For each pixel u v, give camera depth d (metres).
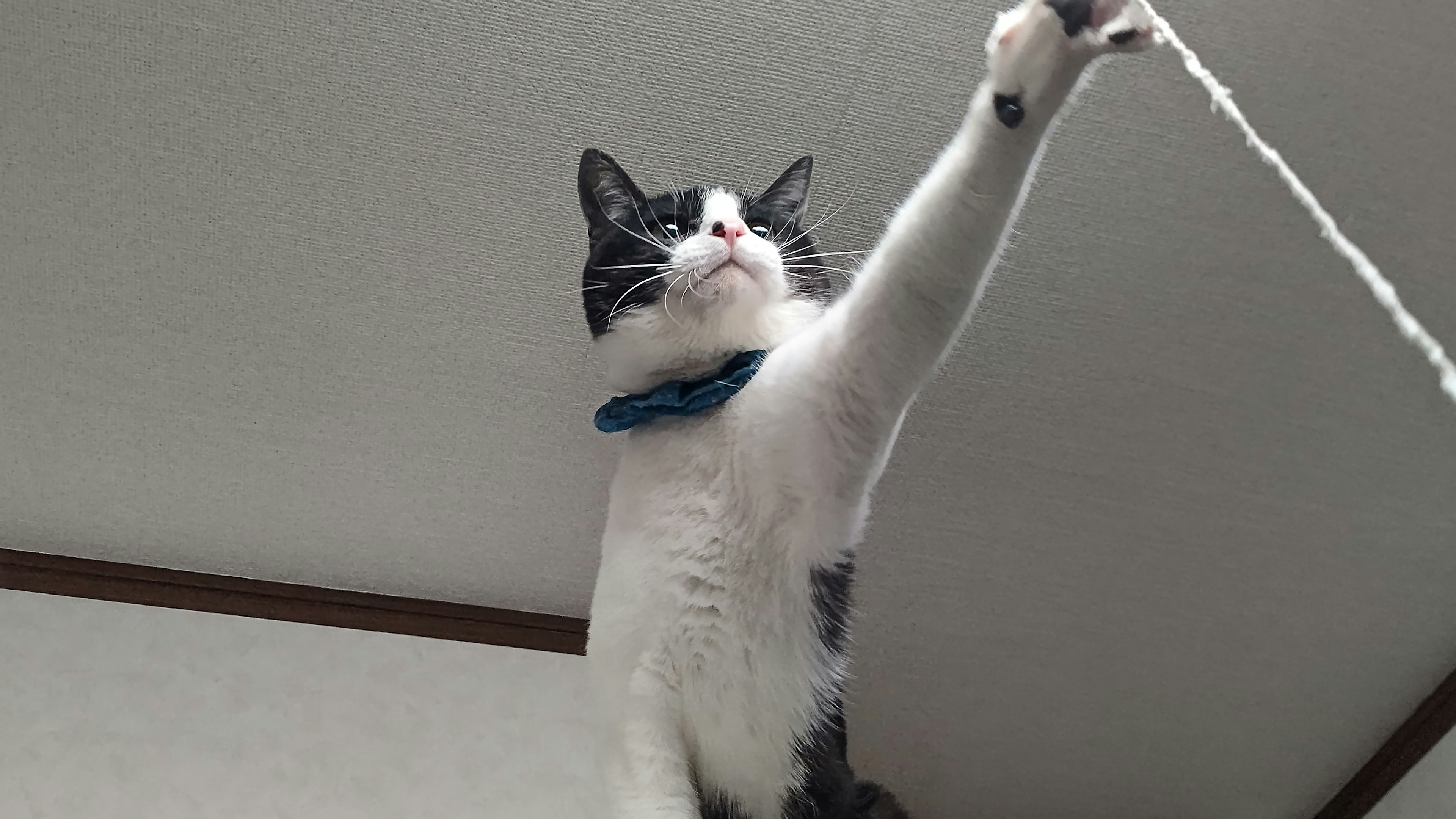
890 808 1.23
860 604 1.45
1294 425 1.34
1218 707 1.58
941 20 1.09
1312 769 1.67
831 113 1.16
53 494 1.31
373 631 1.42
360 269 1.18
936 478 1.37
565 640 1.46
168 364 1.22
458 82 1.09
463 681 1.40
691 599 0.78
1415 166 1.19
